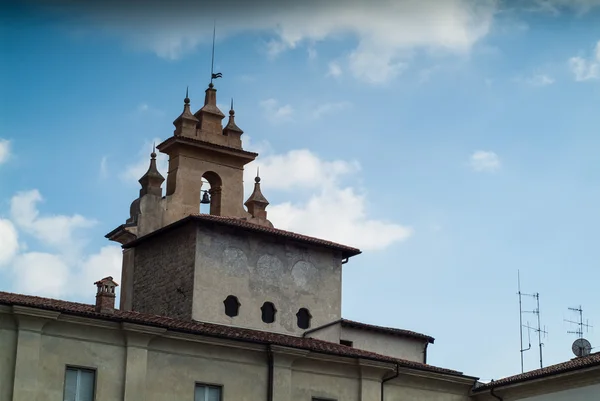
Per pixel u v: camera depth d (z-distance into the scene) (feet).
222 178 200.75
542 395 168.96
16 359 140.15
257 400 157.89
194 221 177.47
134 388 147.84
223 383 155.74
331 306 187.21
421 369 173.17
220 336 155.33
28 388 140.26
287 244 185.37
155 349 151.43
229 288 177.58
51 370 142.92
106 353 147.54
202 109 203.41
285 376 160.56
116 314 152.35
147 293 184.65
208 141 200.03
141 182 197.57
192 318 172.86
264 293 180.75
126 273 190.08
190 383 152.97
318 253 188.44
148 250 187.32
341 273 190.19
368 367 168.25
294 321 182.70
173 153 200.03
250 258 180.96
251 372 158.61
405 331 195.42
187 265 177.17
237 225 179.73
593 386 160.97
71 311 144.15
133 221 192.44
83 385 145.28
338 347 171.32
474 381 178.81
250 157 203.31
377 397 168.96
